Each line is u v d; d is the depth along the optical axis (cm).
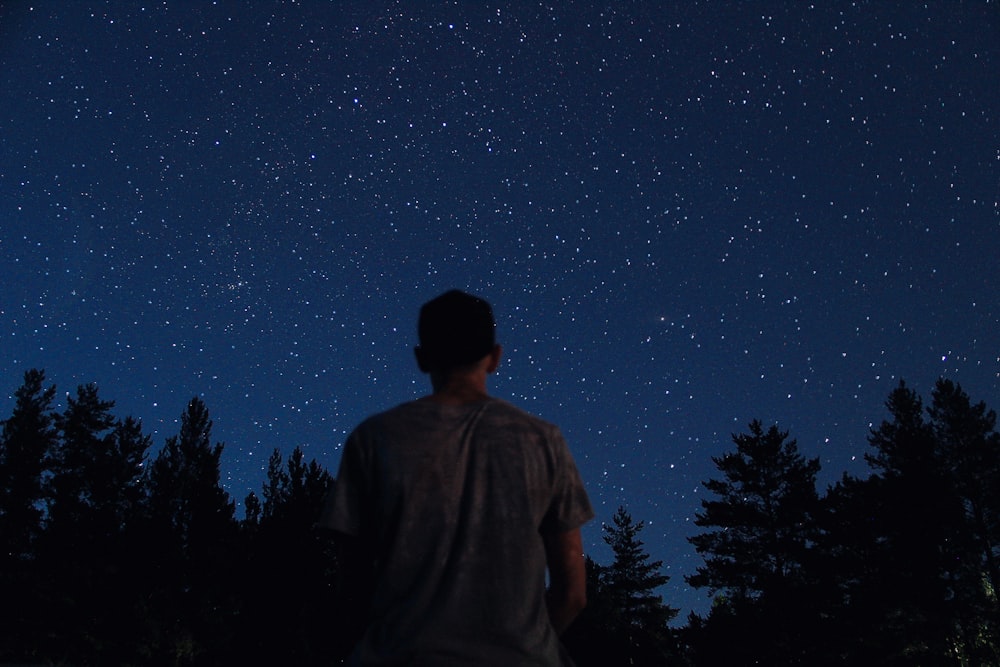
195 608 2802
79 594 2723
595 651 2934
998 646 2528
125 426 3347
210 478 3372
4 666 607
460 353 158
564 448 154
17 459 3061
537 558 140
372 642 132
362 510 143
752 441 2947
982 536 2741
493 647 131
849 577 2719
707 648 2558
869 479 2919
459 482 141
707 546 2870
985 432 2902
